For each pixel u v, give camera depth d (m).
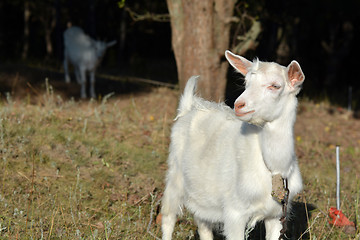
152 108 13.54
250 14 11.95
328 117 15.80
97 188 6.80
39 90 14.54
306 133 13.56
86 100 14.34
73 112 11.07
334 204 7.34
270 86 4.23
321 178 8.73
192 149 5.30
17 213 5.72
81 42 14.71
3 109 9.57
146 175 7.54
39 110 10.25
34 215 5.84
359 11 22.88
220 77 10.73
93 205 6.38
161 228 5.77
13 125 8.38
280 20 16.30
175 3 10.89
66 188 6.62
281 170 4.44
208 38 10.49
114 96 14.89
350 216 6.66
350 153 11.44
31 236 5.17
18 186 6.49
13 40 32.50
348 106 19.53
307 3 21.47
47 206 6.12
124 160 7.95
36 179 6.71
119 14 31.20
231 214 4.69
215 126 5.21
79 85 15.83
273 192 4.43
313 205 7.10
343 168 9.86
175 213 5.64
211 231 5.71
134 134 9.79
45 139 7.96
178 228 6.19
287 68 4.28
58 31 26.06
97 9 30.34
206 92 10.66
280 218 4.67
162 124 11.09
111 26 31.73
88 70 14.83
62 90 15.06
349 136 13.58
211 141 5.11
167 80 24.44
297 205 6.99
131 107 13.19
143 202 6.64
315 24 24.45
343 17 23.98
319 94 21.98
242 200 4.57
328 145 12.26
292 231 5.98
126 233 5.68
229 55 4.74
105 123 10.33
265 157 4.39
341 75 29.08
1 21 32.44
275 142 4.36
